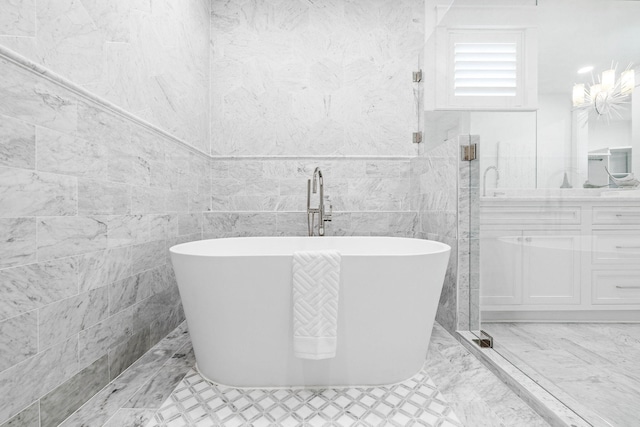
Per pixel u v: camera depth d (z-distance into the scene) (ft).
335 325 4.03
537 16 4.00
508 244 4.68
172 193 6.07
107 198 4.21
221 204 8.02
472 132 5.61
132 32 4.81
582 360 3.43
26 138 3.03
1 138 2.80
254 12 8.02
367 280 4.13
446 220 6.31
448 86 6.34
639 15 2.75
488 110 5.12
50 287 3.29
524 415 3.64
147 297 5.21
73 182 3.62
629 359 2.91
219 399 3.97
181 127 6.45
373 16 8.13
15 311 2.90
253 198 8.02
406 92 8.15
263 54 8.04
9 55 2.85
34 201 3.11
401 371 4.39
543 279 3.99
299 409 3.78
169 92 5.95
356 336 4.23
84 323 3.78
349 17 8.10
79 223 3.70
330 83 8.09
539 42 3.96
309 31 8.07
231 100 8.02
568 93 3.52
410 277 4.19
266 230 7.75
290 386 4.28
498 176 4.89
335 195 8.05
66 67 3.54
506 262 4.75
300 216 7.77
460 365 4.85
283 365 4.25
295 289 3.99
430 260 4.27
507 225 4.70
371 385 4.33
